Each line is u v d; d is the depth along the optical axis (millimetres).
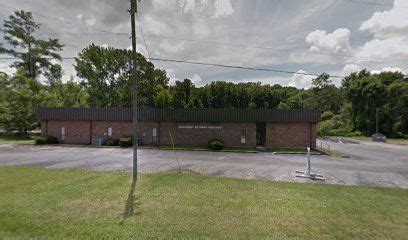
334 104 74438
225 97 65188
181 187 10383
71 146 27000
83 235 6016
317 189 10406
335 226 6684
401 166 16922
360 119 58312
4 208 7703
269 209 7910
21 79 40969
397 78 60938
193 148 25703
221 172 14156
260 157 20172
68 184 10539
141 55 50250
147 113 28312
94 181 11133
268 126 26859
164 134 28453
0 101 36906
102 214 7328
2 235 5996
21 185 10312
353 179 12961
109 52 48281
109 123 29469
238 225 6664
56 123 30469
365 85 58875
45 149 24219
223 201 8656
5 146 26344
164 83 61531
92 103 49406
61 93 45812
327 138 46250
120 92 49844
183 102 61750
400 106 55719
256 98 66938
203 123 27797
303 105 75438
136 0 12023
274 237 5996
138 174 12789
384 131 55281
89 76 47812
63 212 7449
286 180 12445
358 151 26531
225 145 27453
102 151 23016
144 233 6117
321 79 74000
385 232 6383
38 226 6480
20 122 36281
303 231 6355
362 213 7652
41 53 48781
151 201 8562
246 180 11938
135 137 11883
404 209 8055
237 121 26641
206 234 6102
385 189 10656
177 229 6355
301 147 26297
